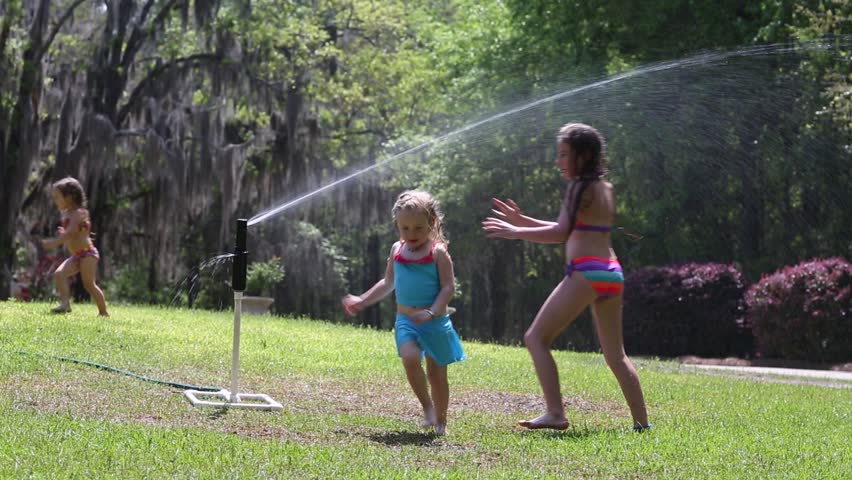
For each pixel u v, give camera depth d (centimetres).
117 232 2941
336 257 3741
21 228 2873
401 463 576
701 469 595
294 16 3509
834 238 2580
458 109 3195
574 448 649
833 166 2470
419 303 700
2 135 2578
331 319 3825
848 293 1977
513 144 2917
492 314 3344
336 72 3484
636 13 2642
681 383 1188
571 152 720
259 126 3027
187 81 2975
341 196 3222
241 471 525
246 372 992
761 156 2520
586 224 714
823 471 600
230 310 1897
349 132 3656
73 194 1339
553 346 2962
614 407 920
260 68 3067
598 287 708
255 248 3281
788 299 2020
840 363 1966
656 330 2306
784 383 1330
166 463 536
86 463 525
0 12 2620
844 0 2270
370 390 938
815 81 2375
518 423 747
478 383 1041
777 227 2656
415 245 705
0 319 1184
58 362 916
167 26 3127
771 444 693
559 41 2861
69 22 2902
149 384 857
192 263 3328
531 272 3294
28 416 650
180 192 2803
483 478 539
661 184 2619
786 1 2445
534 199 2986
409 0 4481
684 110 2441
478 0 3741
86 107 2711
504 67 3027
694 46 2614
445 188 3206
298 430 686
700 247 2694
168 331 1251
